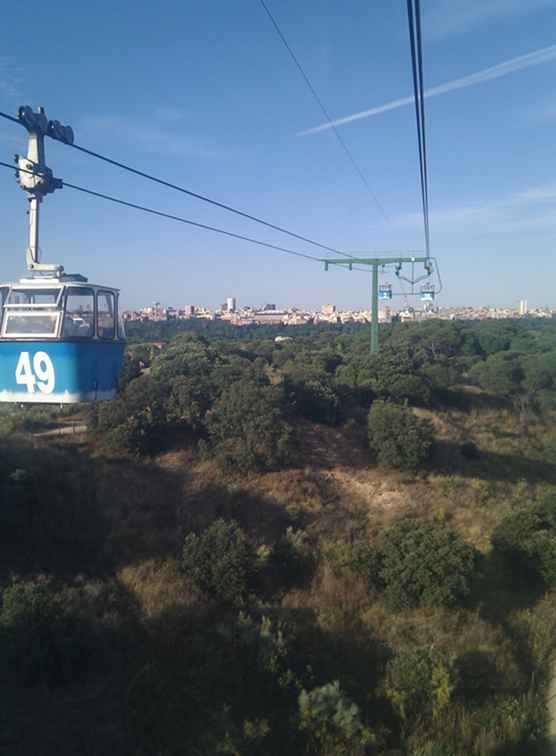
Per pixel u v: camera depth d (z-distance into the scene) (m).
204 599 16.91
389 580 18.06
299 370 38.16
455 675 14.15
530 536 20.09
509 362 51.06
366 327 112.44
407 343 60.62
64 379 11.35
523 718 13.21
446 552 18.03
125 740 11.84
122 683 13.51
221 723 11.98
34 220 10.21
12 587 14.94
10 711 12.10
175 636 15.28
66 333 11.43
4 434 23.30
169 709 12.55
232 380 31.27
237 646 14.77
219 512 21.83
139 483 22.59
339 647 15.73
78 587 16.73
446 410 41.94
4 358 11.45
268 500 23.09
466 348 65.19
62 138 9.41
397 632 16.38
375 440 29.03
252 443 25.61
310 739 12.02
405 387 40.00
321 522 22.27
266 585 18.12
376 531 22.59
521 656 15.92
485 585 19.05
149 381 28.83
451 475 29.02
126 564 18.38
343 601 17.72
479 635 16.27
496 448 35.88
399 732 12.77
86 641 13.90
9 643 13.21
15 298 11.52
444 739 12.54
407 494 25.83
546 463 35.56
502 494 28.09
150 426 25.34
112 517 20.33
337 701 12.63
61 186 9.90
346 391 36.66
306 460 27.02
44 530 18.89
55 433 25.45
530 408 45.59
